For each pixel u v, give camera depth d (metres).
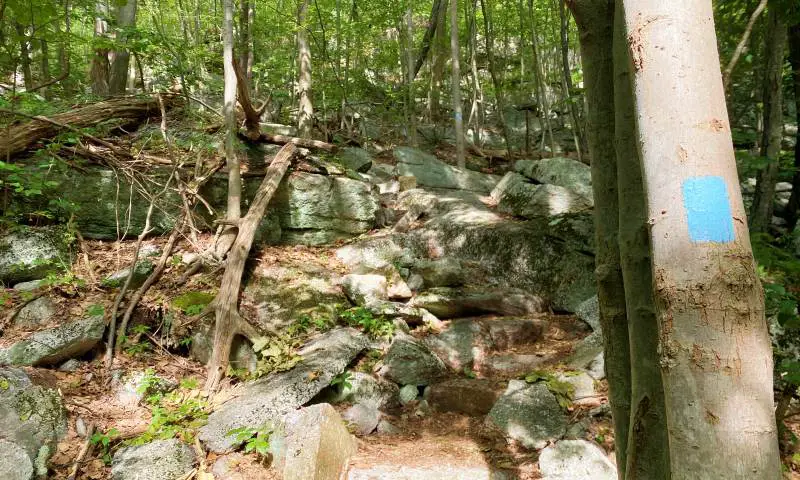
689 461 1.08
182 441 3.30
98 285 4.52
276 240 5.83
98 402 3.63
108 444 3.27
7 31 6.93
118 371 3.86
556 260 5.48
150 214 4.95
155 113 6.53
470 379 4.30
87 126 5.57
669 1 1.16
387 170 8.66
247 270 5.12
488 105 14.73
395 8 9.20
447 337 4.79
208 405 3.69
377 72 12.82
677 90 1.13
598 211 1.78
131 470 3.04
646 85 1.17
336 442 3.20
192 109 6.90
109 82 8.38
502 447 3.51
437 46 11.98
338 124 10.95
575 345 4.57
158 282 4.71
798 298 3.48
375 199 6.60
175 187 5.43
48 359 3.77
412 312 4.92
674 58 1.14
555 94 14.76
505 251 5.72
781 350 3.61
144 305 4.40
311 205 6.04
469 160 10.57
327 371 3.89
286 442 3.14
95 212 5.18
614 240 1.72
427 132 11.86
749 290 1.07
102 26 8.34
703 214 1.09
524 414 3.68
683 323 1.10
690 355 1.08
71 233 4.88
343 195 6.26
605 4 1.73
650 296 1.47
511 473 3.19
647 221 1.20
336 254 5.86
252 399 3.60
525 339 4.88
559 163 7.24
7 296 4.18
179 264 4.93
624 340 1.71
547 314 5.27
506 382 4.12
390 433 3.80
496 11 12.55
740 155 3.26
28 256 4.50
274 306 4.73
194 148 5.89
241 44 9.09
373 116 12.06
